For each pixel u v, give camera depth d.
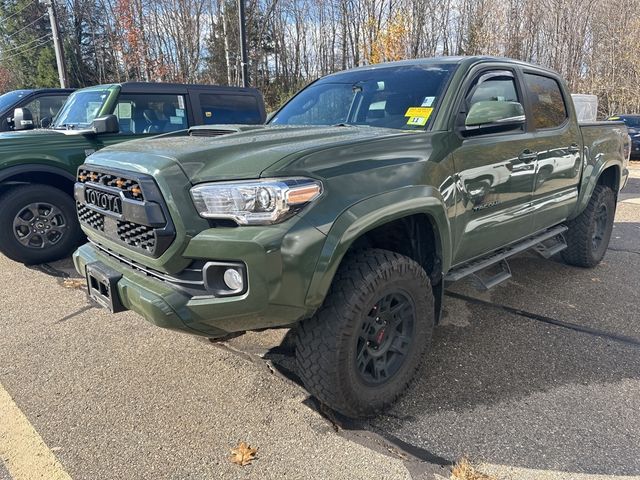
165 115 6.72
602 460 2.53
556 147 4.32
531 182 4.00
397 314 2.95
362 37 36.88
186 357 3.55
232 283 2.37
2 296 4.73
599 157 5.10
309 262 2.36
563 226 5.07
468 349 3.68
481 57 3.80
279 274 2.32
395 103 3.56
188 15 32.38
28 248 5.56
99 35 40.94
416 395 3.11
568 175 4.59
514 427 2.79
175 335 3.89
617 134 5.59
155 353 3.61
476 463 2.51
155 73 30.12
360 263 2.69
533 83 4.28
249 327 2.54
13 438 2.70
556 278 5.23
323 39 41.12
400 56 25.16
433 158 3.02
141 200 2.51
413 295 2.95
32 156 5.49
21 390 3.15
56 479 2.41
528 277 5.24
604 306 4.49
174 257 2.43
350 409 2.76
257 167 2.39
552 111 4.48
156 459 2.54
